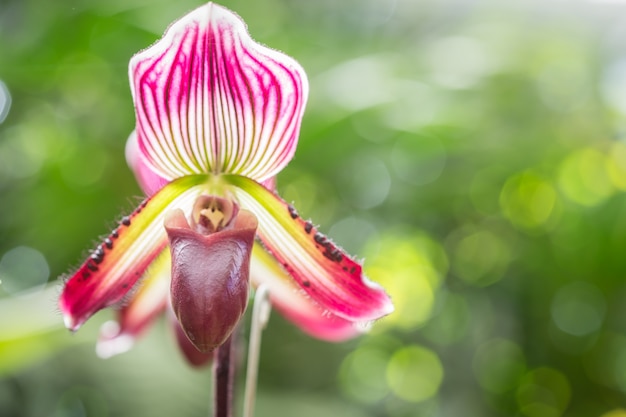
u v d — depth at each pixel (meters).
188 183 0.31
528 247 0.79
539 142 0.73
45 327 0.42
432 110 0.67
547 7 0.82
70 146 0.71
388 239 0.82
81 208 0.69
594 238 0.76
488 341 0.85
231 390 0.32
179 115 0.30
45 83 0.70
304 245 0.31
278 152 0.31
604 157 0.75
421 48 0.77
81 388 0.58
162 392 0.57
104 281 0.31
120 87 0.69
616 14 0.81
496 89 0.70
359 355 0.86
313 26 0.80
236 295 0.29
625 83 0.79
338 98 0.66
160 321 0.66
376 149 0.70
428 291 0.87
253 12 0.75
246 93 0.30
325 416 0.65
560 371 0.81
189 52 0.29
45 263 0.71
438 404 0.87
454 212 0.79
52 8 0.68
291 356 0.75
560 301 0.80
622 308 0.78
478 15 0.81
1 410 0.56
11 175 0.73
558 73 0.75
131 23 0.67
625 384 0.79
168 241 0.31
